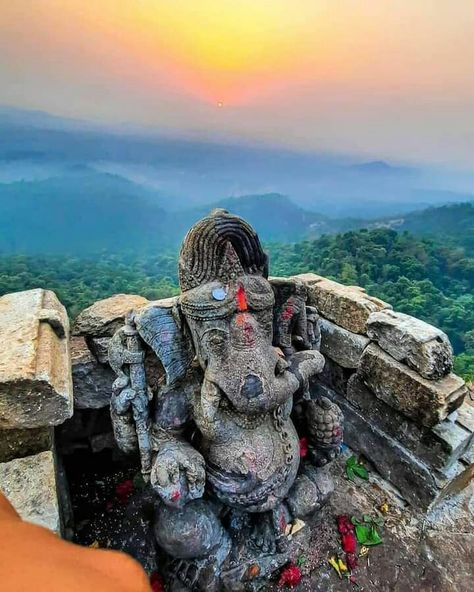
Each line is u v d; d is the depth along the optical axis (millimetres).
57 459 2914
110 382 3191
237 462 2340
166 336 2330
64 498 2814
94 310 3271
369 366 3209
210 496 2559
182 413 2404
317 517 2959
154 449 2418
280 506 2600
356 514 3070
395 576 2732
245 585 2541
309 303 3795
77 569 429
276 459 2406
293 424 2734
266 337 2332
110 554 495
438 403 2805
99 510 3053
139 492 3148
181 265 2275
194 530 2311
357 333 3430
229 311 2168
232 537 2621
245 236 2268
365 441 3418
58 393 2166
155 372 2865
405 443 3133
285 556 2633
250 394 2164
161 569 2643
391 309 3447
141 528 2924
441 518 3086
